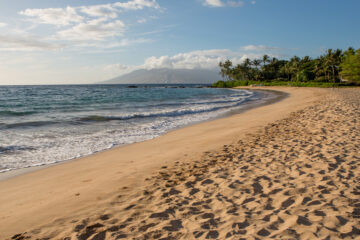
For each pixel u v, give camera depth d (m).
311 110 15.64
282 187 4.37
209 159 6.69
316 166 5.34
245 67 126.25
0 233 3.38
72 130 11.73
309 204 3.63
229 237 2.93
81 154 7.88
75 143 9.30
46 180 5.63
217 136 10.10
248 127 11.77
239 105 25.88
